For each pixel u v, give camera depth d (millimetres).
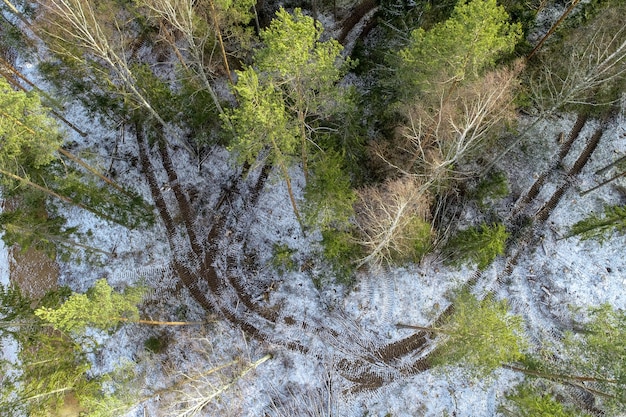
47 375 20875
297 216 24812
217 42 22672
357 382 25109
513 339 17766
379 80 24031
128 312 22609
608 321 19797
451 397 24250
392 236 20312
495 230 22984
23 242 22062
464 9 16203
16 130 17719
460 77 17031
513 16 22562
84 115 29422
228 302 26672
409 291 25719
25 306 20812
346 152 23016
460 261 25250
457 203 25969
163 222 27906
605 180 25922
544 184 26312
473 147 22453
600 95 25438
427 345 25062
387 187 22047
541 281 25156
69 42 21875
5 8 27359
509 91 19719
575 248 25328
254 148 17578
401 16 23562
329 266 26391
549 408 18969
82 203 26000
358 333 25625
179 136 28297
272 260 26875
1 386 22938
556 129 26625
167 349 26250
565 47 23500
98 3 23125
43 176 22516
